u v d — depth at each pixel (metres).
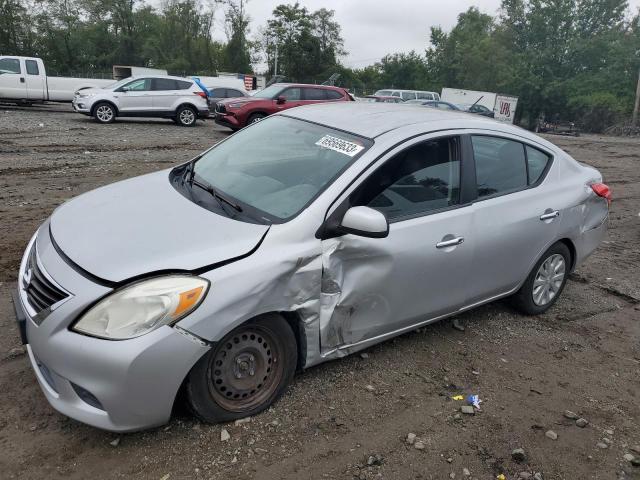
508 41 57.12
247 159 3.76
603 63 48.91
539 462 2.95
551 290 4.70
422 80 71.88
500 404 3.42
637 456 3.07
